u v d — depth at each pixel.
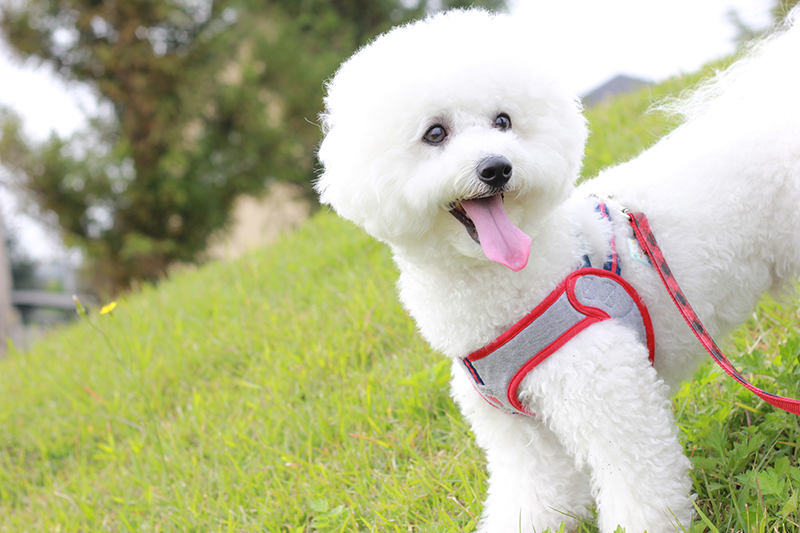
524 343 1.78
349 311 4.05
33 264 23.69
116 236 12.34
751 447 1.95
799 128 1.90
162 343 4.84
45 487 3.78
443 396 3.02
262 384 3.77
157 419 3.87
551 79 1.88
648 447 1.69
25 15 11.91
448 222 1.80
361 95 1.86
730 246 1.91
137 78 12.12
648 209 1.98
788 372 2.18
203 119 13.47
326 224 6.26
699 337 1.74
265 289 5.21
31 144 11.77
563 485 2.08
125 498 3.25
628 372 1.71
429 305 1.95
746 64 2.09
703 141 2.04
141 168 12.54
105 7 12.11
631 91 6.81
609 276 1.84
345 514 2.52
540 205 1.81
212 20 13.05
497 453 2.15
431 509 2.41
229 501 2.92
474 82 1.76
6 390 5.35
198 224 12.84
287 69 14.78
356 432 3.06
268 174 13.86
